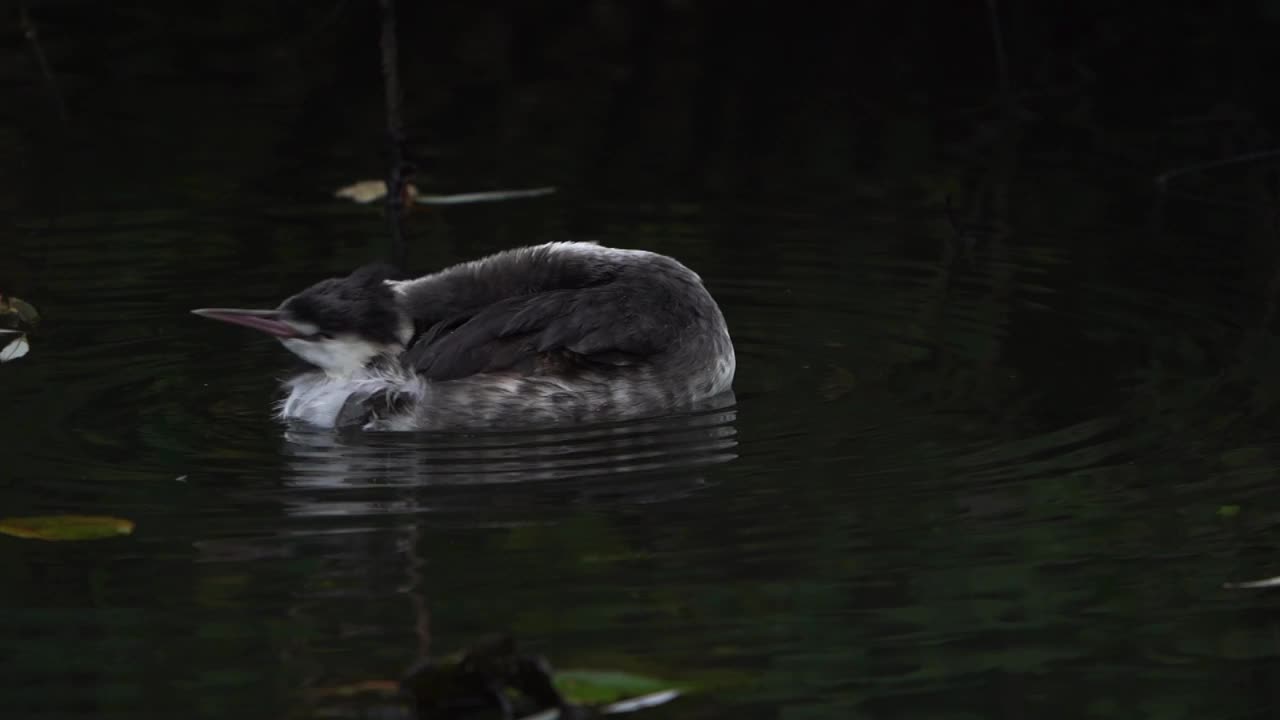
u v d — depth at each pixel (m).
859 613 8.92
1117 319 14.16
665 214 17.25
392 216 17.16
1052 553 9.65
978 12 24.41
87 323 14.02
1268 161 19.05
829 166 19.05
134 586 9.20
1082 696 8.12
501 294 12.60
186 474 10.80
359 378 11.91
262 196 17.73
